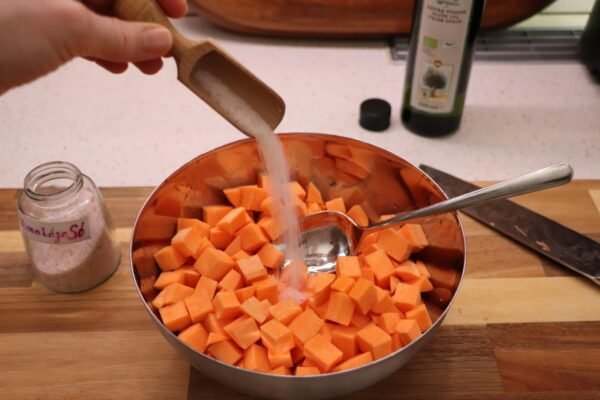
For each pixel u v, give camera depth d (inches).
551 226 29.8
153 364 26.2
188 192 28.0
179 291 26.6
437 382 25.8
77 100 35.9
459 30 30.6
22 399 25.3
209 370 23.0
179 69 23.4
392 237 28.0
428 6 30.4
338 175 29.5
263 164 29.2
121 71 28.4
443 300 26.5
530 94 36.5
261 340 25.6
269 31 38.5
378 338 25.0
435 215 26.2
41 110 35.4
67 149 33.6
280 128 34.3
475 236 29.8
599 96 36.4
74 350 26.5
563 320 27.3
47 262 27.4
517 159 33.2
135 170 32.8
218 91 24.2
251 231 28.2
